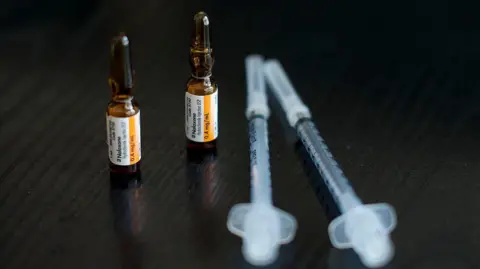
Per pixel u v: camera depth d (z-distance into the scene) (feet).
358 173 1.22
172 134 1.30
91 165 1.24
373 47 1.57
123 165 1.21
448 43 1.59
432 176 1.22
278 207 1.16
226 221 1.14
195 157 1.25
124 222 1.14
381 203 1.17
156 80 1.44
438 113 1.37
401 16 1.68
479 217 1.15
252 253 1.07
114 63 1.15
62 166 1.23
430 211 1.16
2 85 1.43
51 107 1.37
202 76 1.23
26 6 1.67
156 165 1.24
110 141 1.20
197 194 1.19
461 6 1.72
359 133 1.31
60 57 1.52
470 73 1.49
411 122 1.34
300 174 1.22
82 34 1.59
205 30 1.21
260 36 1.60
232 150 1.27
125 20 1.64
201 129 1.25
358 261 1.08
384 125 1.33
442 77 1.48
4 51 1.53
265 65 1.47
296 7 1.70
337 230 1.11
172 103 1.38
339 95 1.42
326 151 1.24
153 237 1.12
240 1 1.72
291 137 1.30
